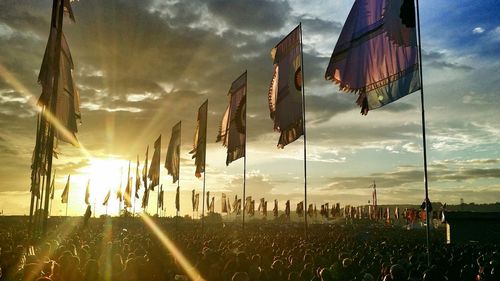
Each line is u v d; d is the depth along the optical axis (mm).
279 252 20922
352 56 18406
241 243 25547
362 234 43656
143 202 56625
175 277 11305
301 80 24203
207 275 11289
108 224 68250
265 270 11586
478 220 48312
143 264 10625
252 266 10727
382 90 17297
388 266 12031
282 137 25562
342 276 10555
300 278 10867
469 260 17875
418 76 16344
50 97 19156
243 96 31719
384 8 17641
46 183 19531
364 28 18234
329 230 71375
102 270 10883
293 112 24656
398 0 17031
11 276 9297
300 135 24078
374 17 17984
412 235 61156
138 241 29734
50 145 19250
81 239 33812
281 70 26016
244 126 31484
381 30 17672
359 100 17969
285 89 25422
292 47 25219
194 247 23062
